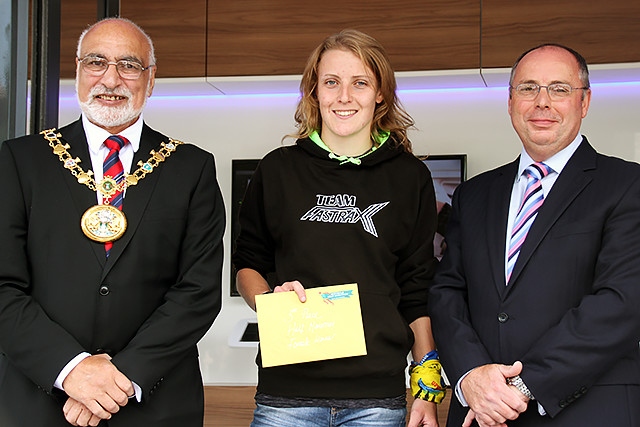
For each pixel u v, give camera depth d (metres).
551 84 2.08
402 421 2.11
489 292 2.07
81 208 1.91
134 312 1.89
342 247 2.11
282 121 4.24
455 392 2.04
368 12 3.86
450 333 2.07
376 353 2.05
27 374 1.77
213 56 3.94
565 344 1.85
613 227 1.96
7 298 1.80
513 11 3.75
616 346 1.85
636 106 3.98
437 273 2.25
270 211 2.22
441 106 4.12
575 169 2.08
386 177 2.21
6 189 1.89
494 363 2.01
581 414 1.89
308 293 2.03
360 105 2.16
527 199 2.11
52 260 1.87
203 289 1.94
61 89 2.50
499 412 1.88
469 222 2.22
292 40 3.91
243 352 4.04
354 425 2.03
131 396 1.82
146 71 2.05
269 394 2.11
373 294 2.10
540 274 1.99
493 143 4.08
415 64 3.81
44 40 2.41
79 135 2.01
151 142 2.06
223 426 3.69
